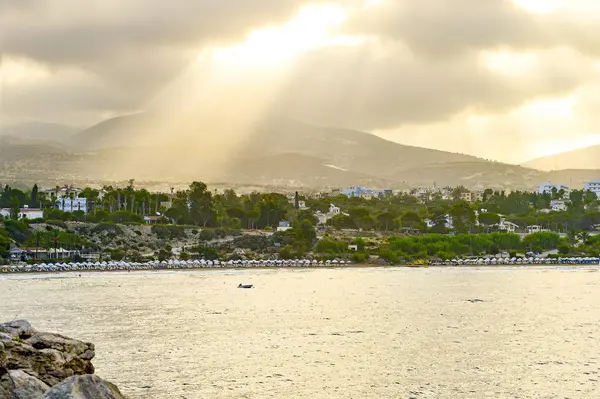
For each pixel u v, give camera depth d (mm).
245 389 103375
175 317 171500
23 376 68062
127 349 130625
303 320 168000
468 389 103562
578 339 142375
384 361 121750
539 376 111125
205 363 119562
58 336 77125
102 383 65000
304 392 102000
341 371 114500
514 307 192625
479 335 147375
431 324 162000
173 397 99062
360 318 171375
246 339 141625
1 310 181750
